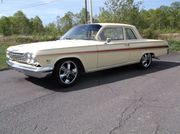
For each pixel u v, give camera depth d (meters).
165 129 3.85
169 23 74.75
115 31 7.32
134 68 8.62
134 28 7.96
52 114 4.46
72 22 47.97
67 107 4.79
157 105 4.86
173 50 14.74
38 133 3.76
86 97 5.39
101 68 6.87
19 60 6.14
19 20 76.56
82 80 6.93
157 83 6.54
